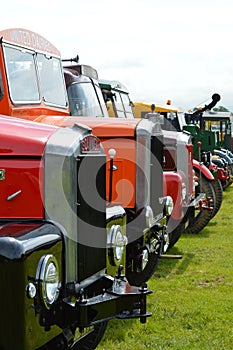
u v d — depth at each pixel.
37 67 6.33
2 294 3.36
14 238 3.44
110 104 10.05
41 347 3.75
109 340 5.42
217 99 18.30
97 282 4.36
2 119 4.22
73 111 8.19
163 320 6.01
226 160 18.77
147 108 15.96
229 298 6.81
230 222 12.60
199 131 18.33
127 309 4.16
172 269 8.27
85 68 8.78
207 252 9.41
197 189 11.09
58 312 3.77
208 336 5.57
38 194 3.95
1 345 3.39
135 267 6.27
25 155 3.97
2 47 5.82
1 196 3.97
